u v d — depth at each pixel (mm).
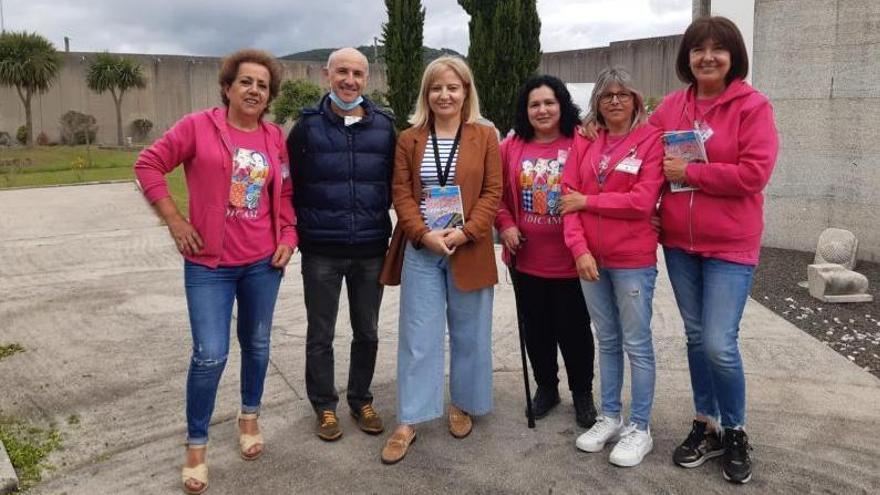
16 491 2965
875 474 3004
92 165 21797
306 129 3203
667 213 3014
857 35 6820
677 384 4008
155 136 32156
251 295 3105
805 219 7469
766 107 2760
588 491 2926
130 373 4340
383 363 4457
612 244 3037
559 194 3293
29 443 3393
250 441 3252
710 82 2836
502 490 2949
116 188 15445
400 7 10531
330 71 3174
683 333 4902
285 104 23609
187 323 5387
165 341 4957
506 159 3514
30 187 15750
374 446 3359
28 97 28766
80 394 4012
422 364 3301
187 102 32562
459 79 3174
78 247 8672
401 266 3334
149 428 3568
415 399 3305
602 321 3211
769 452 3195
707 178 2807
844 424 3463
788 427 3438
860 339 4750
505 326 5176
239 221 2973
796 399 3758
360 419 3518
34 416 3723
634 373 3150
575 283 3373
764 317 5227
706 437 3166
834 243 6391
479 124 3287
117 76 29750
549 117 3303
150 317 5559
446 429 3521
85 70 30797
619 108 3018
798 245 7562
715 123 2850
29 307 5875
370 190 3260
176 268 7441
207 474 3051
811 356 4387
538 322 3539
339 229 3240
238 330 3227
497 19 9031
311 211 3254
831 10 6934
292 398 3926
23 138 29422
